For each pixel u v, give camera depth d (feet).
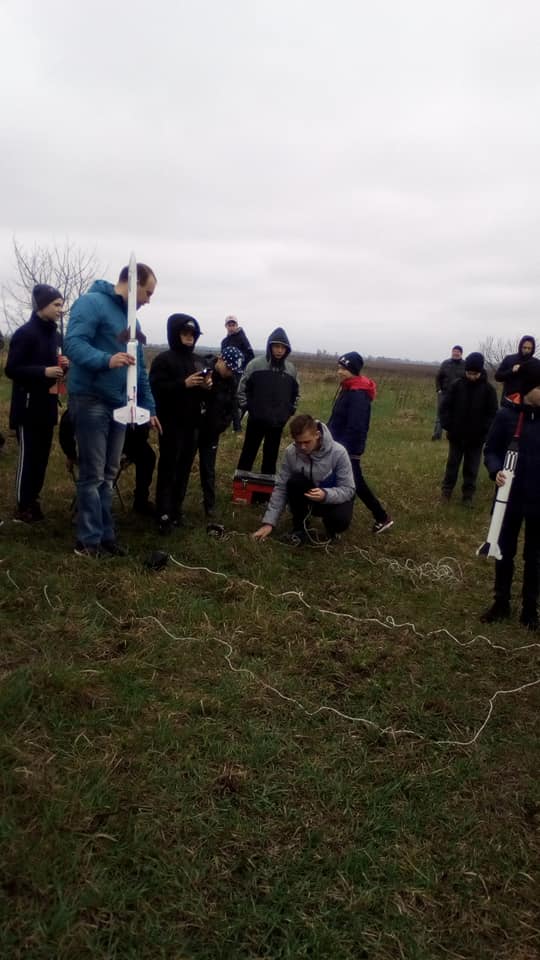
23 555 15.53
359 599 16.21
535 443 14.83
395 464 34.04
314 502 19.38
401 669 12.91
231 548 18.02
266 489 22.76
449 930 7.51
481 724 11.37
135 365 15.17
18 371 17.47
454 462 26.76
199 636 13.19
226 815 8.71
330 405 57.47
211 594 15.30
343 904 7.64
